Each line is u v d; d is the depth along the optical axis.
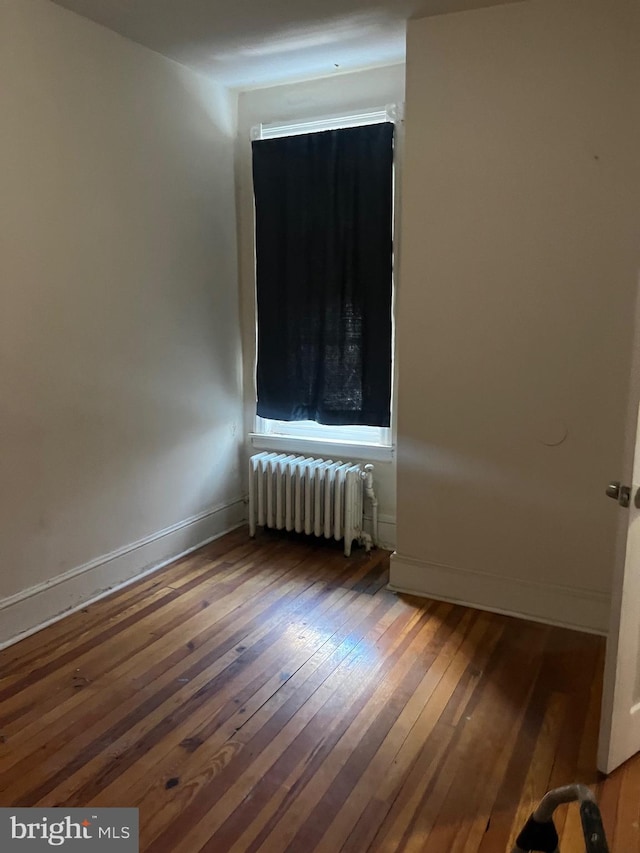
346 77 3.53
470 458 3.00
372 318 3.55
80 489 3.03
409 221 2.96
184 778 1.98
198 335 3.71
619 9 2.48
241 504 4.21
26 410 2.74
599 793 1.93
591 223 2.63
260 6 2.72
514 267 2.79
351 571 3.48
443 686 2.45
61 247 2.82
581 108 2.59
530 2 2.61
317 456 3.92
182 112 3.44
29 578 2.82
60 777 1.99
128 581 3.33
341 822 1.82
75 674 2.52
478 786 1.96
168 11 2.76
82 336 2.97
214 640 2.76
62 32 2.74
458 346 2.95
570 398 2.77
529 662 2.61
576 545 2.85
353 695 2.39
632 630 1.97
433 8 2.71
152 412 3.42
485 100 2.74
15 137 2.59
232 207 3.90
